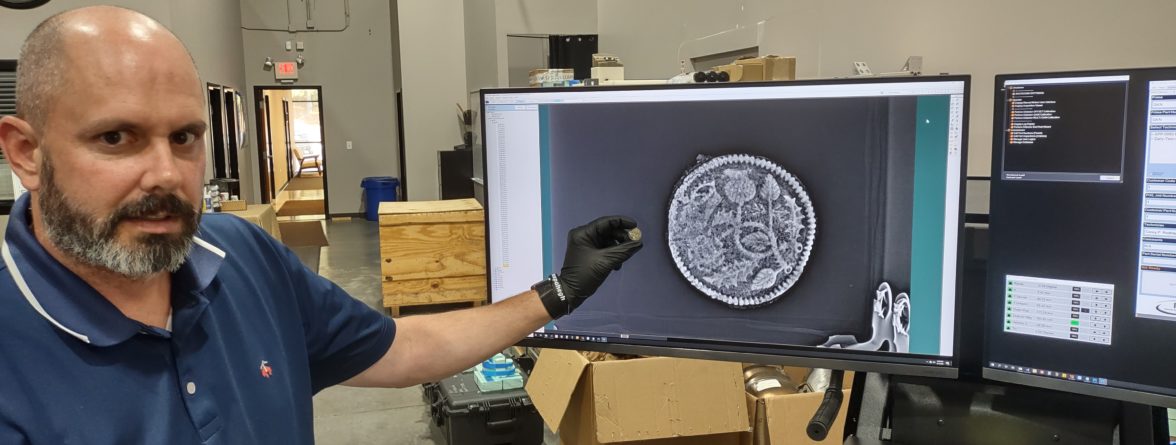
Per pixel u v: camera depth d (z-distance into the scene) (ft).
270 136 38.60
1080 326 3.08
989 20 9.28
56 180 2.37
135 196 2.41
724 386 6.69
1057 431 3.43
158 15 17.10
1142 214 2.93
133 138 2.42
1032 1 8.68
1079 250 3.05
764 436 6.61
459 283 15.64
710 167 3.36
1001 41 9.13
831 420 3.23
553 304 3.36
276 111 43.86
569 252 3.44
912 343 3.25
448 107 30.53
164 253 2.50
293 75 32.30
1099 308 3.04
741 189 3.34
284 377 3.18
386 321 3.83
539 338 3.61
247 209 16.31
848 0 11.75
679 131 3.37
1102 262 3.02
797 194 3.28
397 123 33.32
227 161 24.72
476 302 15.79
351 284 19.17
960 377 3.66
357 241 26.43
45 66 2.33
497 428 9.14
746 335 3.42
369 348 3.72
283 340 3.29
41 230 2.55
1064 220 3.07
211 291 2.98
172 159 2.47
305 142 53.93
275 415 3.06
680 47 18.10
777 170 3.29
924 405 3.66
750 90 3.27
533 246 3.58
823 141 3.23
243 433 2.88
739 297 3.40
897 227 3.21
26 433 2.35
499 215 3.59
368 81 33.17
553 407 7.10
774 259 3.34
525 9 24.04
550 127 3.48
